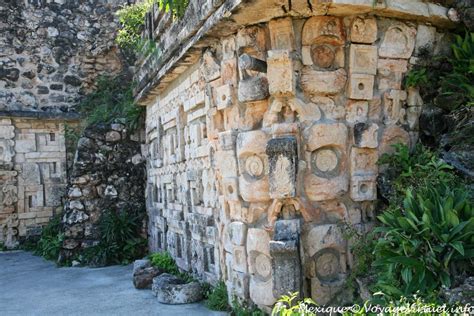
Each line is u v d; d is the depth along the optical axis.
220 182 4.83
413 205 3.40
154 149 8.20
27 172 10.15
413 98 4.35
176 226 6.69
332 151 4.09
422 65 4.35
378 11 3.98
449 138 4.09
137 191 8.90
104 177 8.67
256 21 4.09
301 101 4.00
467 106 4.08
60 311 5.24
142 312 5.01
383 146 4.19
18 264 8.39
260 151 4.12
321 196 4.02
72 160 10.55
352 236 4.04
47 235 9.52
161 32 6.19
